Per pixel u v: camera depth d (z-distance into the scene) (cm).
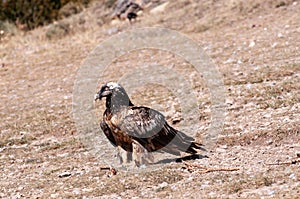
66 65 7581
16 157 4197
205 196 2841
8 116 5516
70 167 3744
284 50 6134
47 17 11362
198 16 8694
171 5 9662
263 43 6644
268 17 7831
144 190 3077
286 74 5191
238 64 5984
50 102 5881
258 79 5191
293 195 2653
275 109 4338
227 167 3256
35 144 4503
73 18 10475
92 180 3378
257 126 3978
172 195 2934
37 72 7475
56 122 5041
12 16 11375
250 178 2992
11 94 6538
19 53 8769
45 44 9206
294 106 4303
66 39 9356
